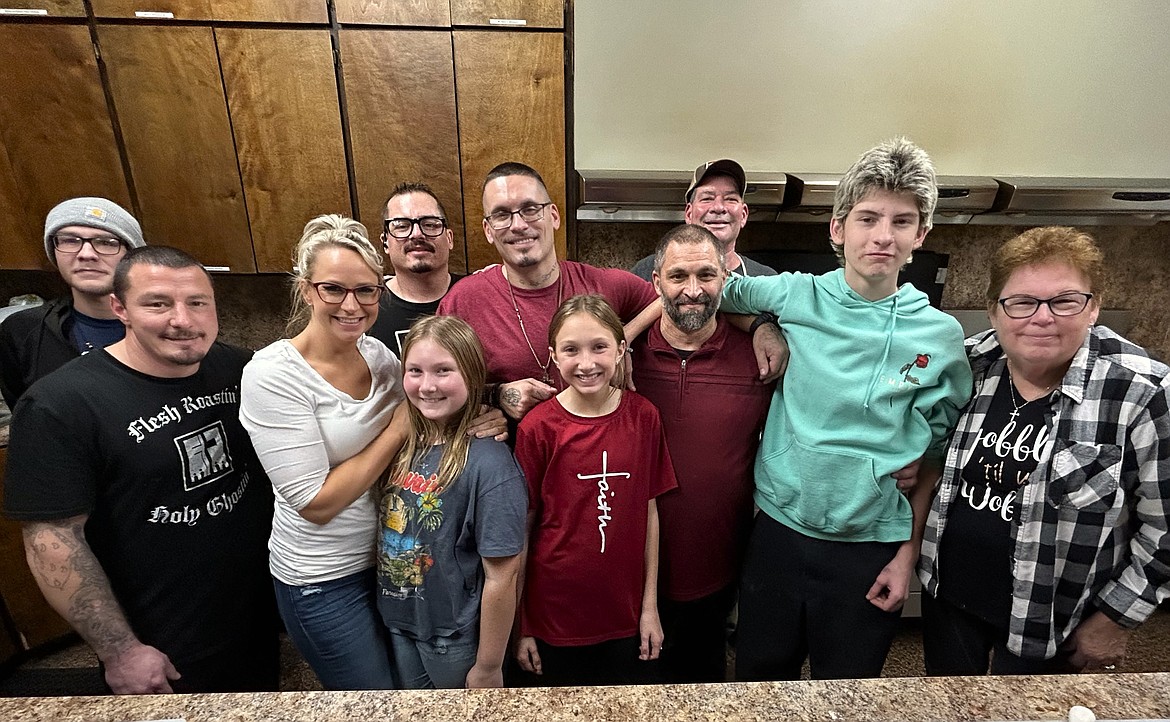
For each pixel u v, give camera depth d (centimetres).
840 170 234
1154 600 97
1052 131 232
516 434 117
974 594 109
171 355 105
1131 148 235
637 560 118
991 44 222
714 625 145
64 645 207
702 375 124
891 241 103
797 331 118
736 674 138
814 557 119
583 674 127
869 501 111
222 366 121
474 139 204
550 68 198
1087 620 104
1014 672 109
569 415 114
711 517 126
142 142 196
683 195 208
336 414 100
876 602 119
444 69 196
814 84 225
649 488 118
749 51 221
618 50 219
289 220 209
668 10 216
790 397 119
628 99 224
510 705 70
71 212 148
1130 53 224
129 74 189
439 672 110
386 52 193
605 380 108
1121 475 96
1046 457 98
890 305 111
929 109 229
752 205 214
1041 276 93
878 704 70
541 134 205
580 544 113
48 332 156
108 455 104
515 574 104
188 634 114
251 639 126
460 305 136
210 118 196
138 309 102
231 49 189
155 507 108
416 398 102
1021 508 101
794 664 133
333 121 199
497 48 195
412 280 166
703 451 124
